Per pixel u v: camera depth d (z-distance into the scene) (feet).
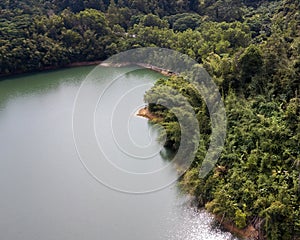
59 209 79.46
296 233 60.90
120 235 70.23
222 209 69.72
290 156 70.59
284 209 61.41
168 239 68.23
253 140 77.71
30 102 149.59
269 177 68.90
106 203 79.92
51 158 101.50
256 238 64.34
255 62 92.79
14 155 105.09
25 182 90.94
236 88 96.02
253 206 66.49
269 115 82.64
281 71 88.89
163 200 78.84
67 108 140.46
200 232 69.00
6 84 176.76
